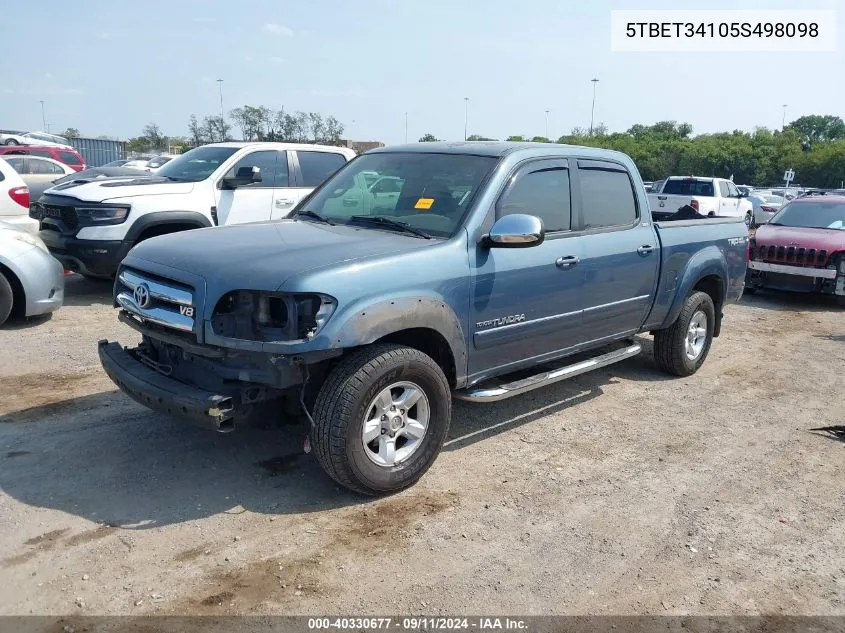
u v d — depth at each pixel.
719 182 21.56
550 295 5.02
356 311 3.82
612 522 4.09
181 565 3.47
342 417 3.85
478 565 3.59
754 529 4.09
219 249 4.19
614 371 7.05
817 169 66.56
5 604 3.13
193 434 4.93
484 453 4.95
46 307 7.73
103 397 5.58
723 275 6.98
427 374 4.18
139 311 4.23
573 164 5.36
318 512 4.02
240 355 3.85
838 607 3.40
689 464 4.93
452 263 4.33
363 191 5.17
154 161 24.97
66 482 4.21
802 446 5.35
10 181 9.09
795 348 8.44
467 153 5.02
